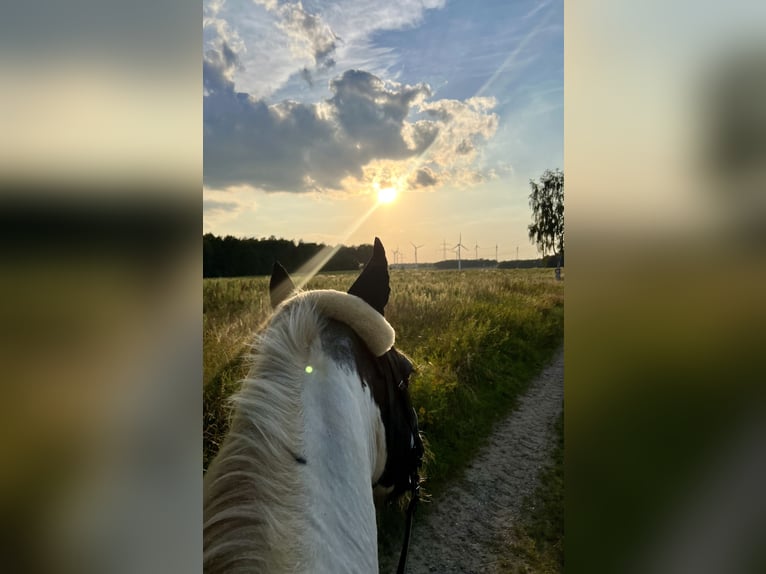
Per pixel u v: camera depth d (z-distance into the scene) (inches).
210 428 97.9
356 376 46.7
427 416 166.9
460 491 140.9
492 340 273.1
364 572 34.5
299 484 34.0
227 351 136.3
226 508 32.0
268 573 29.6
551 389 234.2
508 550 114.3
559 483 143.6
